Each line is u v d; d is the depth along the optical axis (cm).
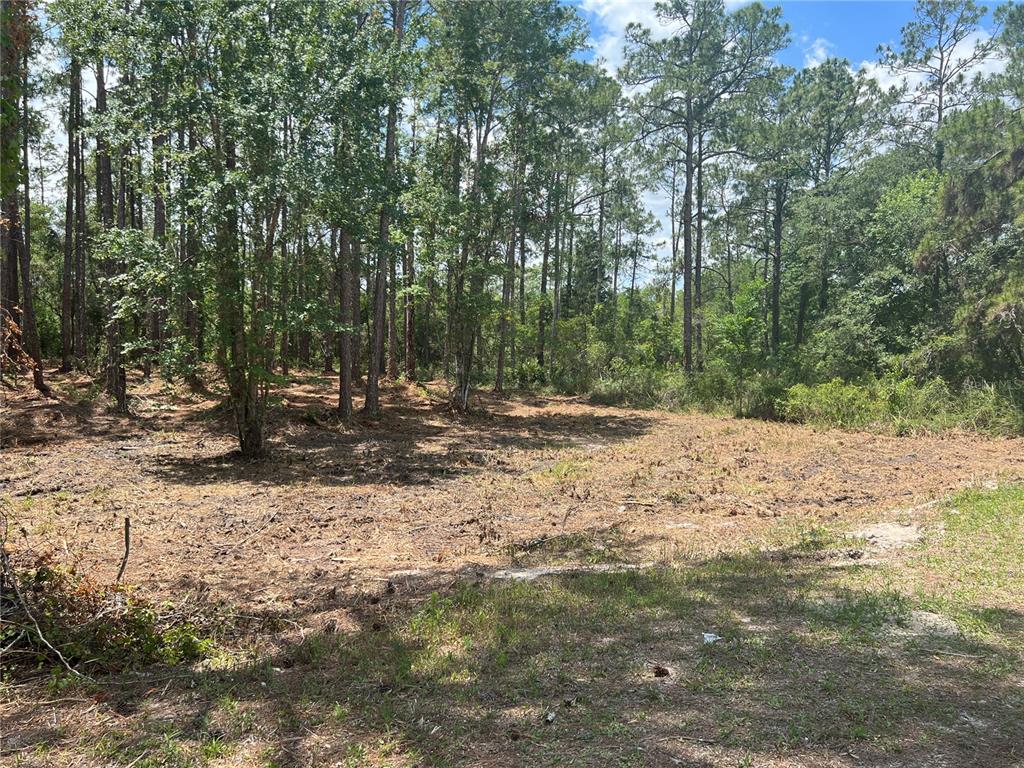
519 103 2298
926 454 1441
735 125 2822
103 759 327
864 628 487
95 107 1642
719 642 468
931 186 2808
